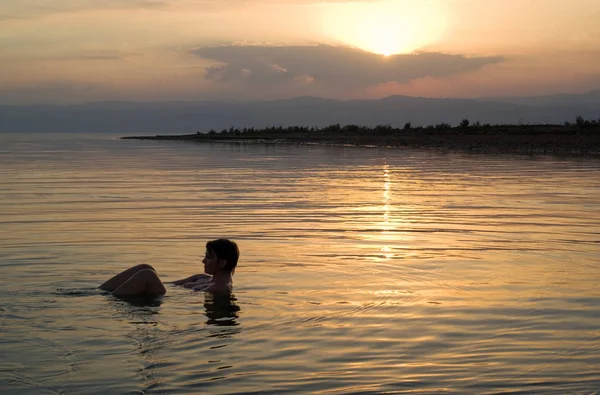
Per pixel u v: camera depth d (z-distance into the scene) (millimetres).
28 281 6926
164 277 7273
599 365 4414
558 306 5883
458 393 3957
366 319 5484
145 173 22750
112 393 3936
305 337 5004
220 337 5016
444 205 13562
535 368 4359
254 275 7242
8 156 35906
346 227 10703
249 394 3922
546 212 12484
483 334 5062
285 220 11516
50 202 14273
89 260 8078
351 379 4160
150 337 5020
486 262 7918
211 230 10398
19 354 4617
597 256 8297
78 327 5301
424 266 7695
